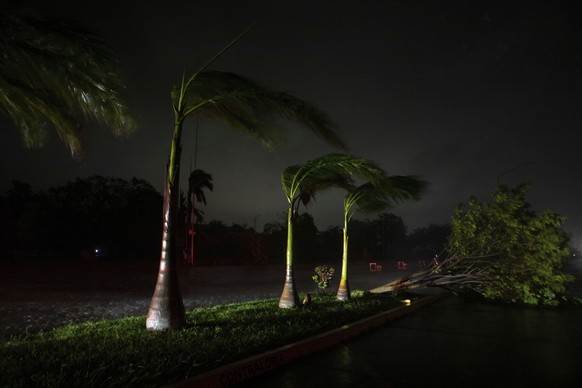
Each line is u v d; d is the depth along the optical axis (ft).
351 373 22.08
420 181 48.93
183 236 154.71
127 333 25.59
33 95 24.76
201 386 18.38
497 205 53.36
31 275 87.10
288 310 37.55
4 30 18.94
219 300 52.60
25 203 151.53
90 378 17.20
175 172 28.66
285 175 42.55
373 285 79.77
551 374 22.35
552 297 50.39
